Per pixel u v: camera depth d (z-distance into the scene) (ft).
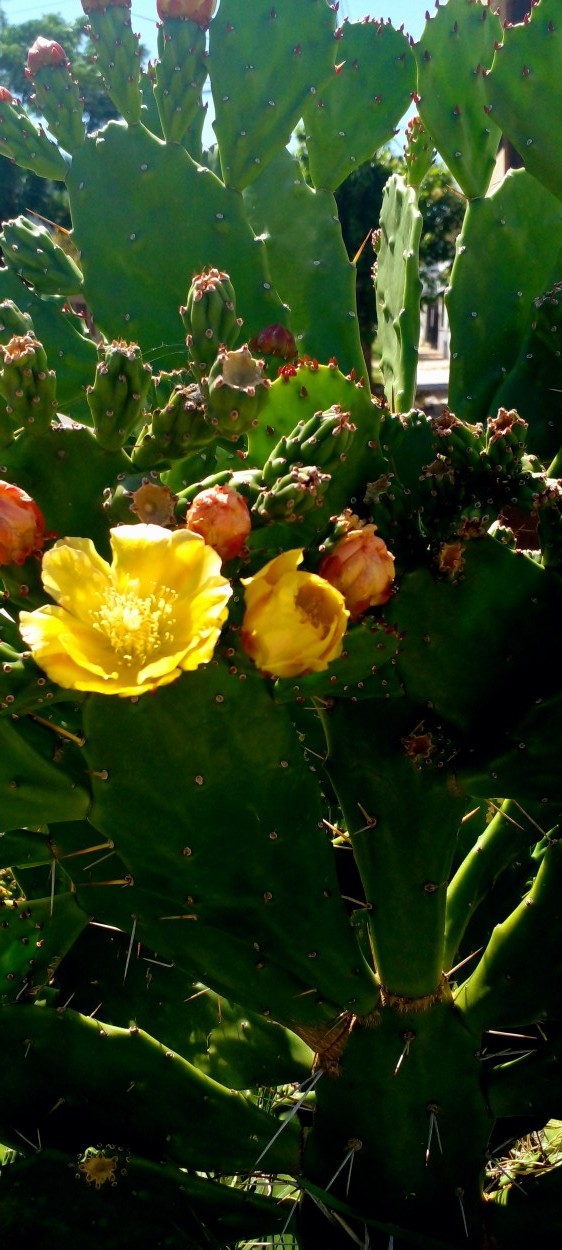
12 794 1.62
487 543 1.72
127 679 1.36
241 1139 1.90
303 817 1.75
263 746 1.70
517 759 1.73
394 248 3.20
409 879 1.82
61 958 2.08
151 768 1.66
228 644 1.64
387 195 3.30
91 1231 1.74
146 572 1.41
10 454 1.65
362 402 1.82
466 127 2.68
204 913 1.76
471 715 1.82
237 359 1.58
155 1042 1.89
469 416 2.73
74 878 1.83
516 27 2.31
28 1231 1.72
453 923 2.07
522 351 2.51
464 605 1.74
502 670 1.79
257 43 2.47
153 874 1.74
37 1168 1.76
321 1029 1.86
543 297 2.40
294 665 1.50
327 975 1.80
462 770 1.80
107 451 1.65
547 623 1.77
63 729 1.67
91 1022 1.88
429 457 1.90
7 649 1.58
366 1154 1.85
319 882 1.77
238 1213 1.86
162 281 2.50
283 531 1.80
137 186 2.48
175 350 2.50
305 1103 2.07
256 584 1.48
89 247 2.51
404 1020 1.85
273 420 1.84
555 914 1.84
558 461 2.16
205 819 1.70
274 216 2.85
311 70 2.49
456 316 2.76
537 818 2.07
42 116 2.48
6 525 1.52
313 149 2.87
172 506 1.58
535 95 2.33
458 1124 1.85
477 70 2.60
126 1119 1.86
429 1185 1.83
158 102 2.46
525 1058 1.88
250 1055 2.11
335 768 1.88
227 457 2.21
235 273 2.48
